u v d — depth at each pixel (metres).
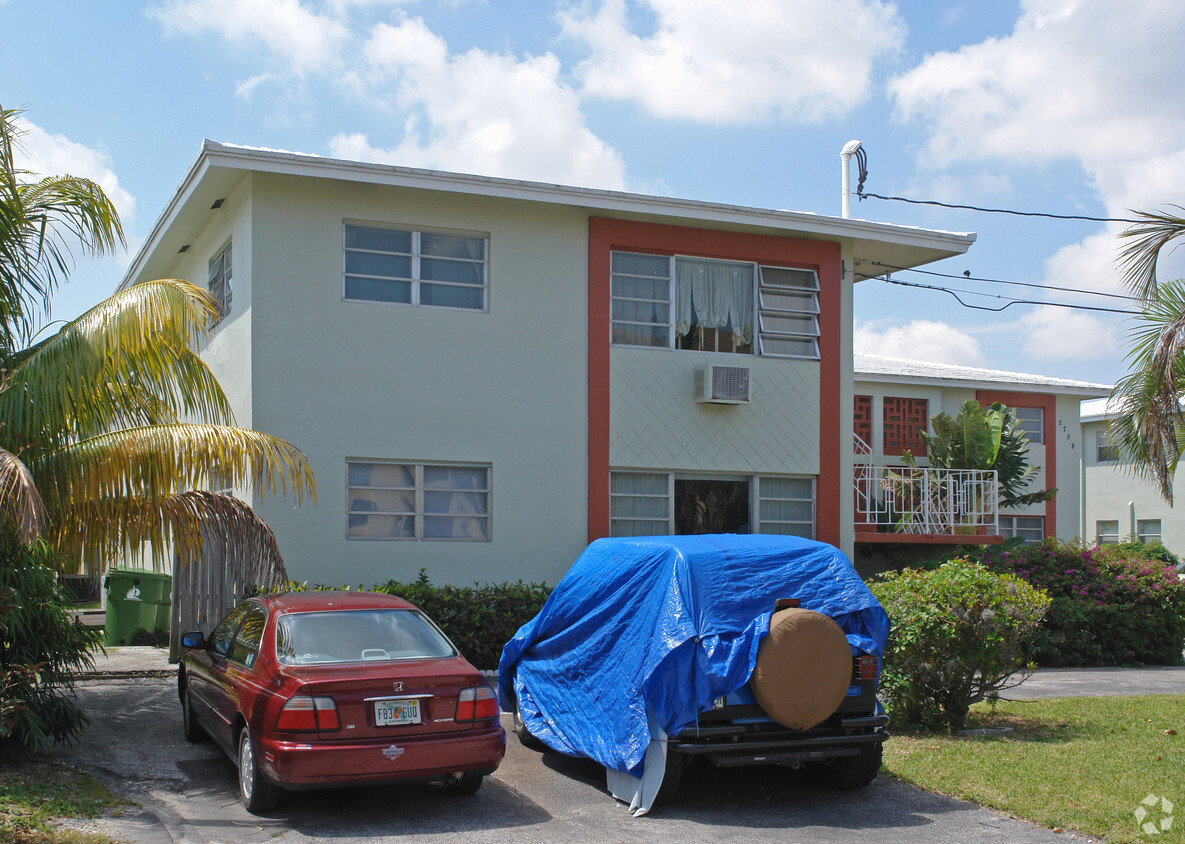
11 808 6.45
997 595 9.56
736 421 14.91
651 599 7.35
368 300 13.27
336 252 13.02
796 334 15.46
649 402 14.47
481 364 13.63
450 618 12.26
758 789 7.56
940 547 17.73
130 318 8.34
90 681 11.48
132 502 8.80
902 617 9.54
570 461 13.99
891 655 9.59
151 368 8.66
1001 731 9.55
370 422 13.00
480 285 13.84
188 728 8.77
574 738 7.73
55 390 8.19
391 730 6.58
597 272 14.27
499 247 13.84
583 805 7.15
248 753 6.87
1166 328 10.14
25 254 9.12
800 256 15.37
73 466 8.31
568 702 8.00
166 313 8.37
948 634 9.38
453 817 6.80
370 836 6.36
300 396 12.69
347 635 7.28
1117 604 15.38
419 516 13.27
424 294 13.55
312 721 6.40
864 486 20.34
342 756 6.39
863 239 15.45
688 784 7.68
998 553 16.16
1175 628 15.38
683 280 14.90
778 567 7.43
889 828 6.64
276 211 12.74
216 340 14.47
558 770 8.09
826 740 7.03
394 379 13.17
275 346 12.61
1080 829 6.48
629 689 7.16
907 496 17.97
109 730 9.13
